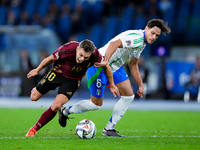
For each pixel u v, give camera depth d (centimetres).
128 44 1923
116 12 7481
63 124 2166
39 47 5578
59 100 1786
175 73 5541
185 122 3066
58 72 1831
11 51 5481
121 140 1795
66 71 1805
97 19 7269
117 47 1900
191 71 5500
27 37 5547
